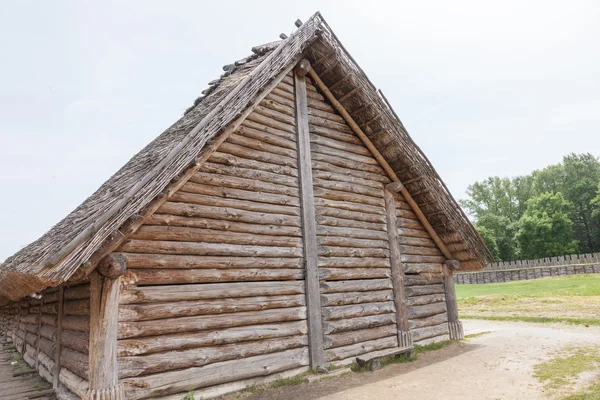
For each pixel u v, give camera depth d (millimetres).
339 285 7789
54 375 6797
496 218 59750
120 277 5219
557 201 53156
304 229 7395
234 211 6512
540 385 5988
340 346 7551
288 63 7598
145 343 5285
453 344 9500
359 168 8820
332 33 7793
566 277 29266
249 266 6531
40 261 4531
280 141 7453
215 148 6305
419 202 9602
